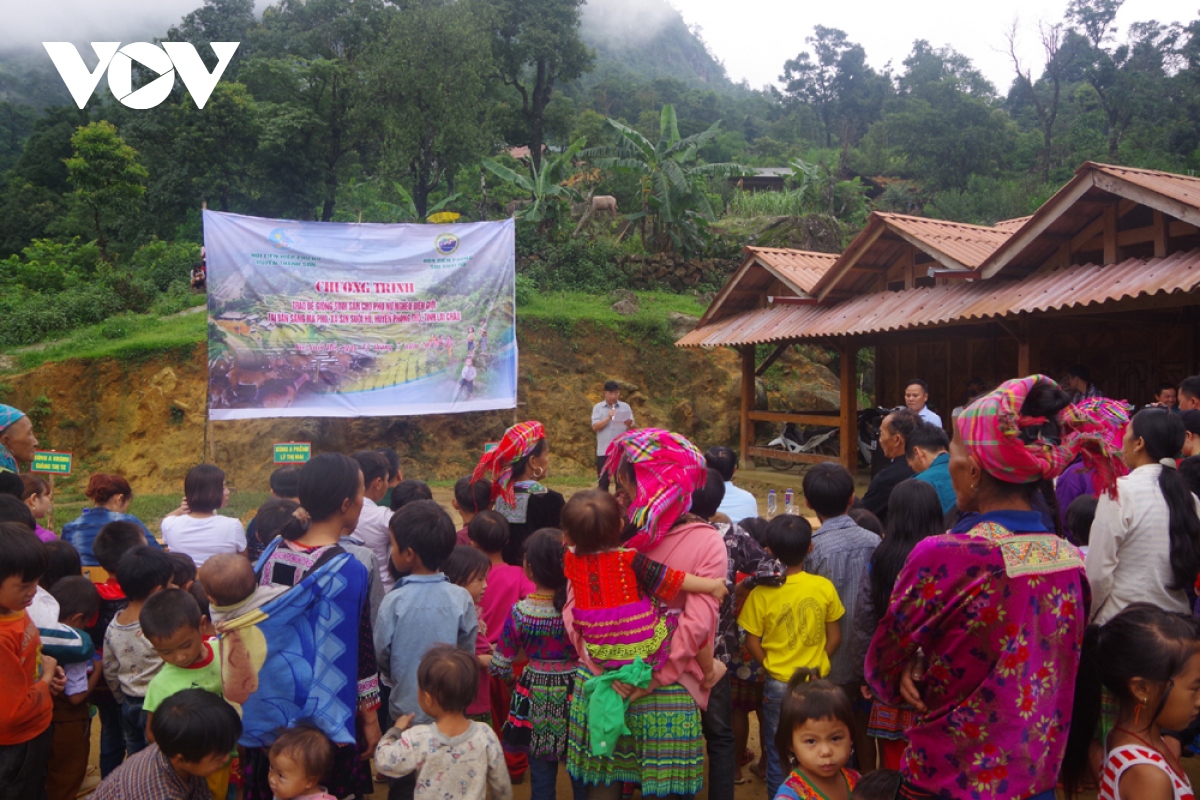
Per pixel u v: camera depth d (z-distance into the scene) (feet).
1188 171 131.44
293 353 37.42
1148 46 167.63
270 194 112.06
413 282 38.96
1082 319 36.09
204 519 16.05
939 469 14.60
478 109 87.45
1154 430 11.89
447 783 10.43
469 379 39.55
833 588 12.57
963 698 7.40
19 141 213.66
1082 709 8.45
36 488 16.65
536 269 68.69
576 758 10.49
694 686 10.36
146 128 114.32
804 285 44.60
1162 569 11.12
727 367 61.11
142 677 12.46
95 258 94.43
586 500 9.91
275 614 9.87
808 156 160.56
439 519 12.14
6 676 10.19
